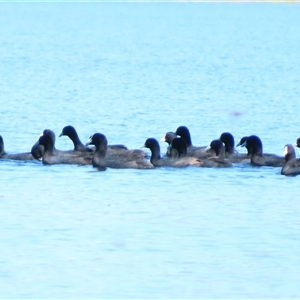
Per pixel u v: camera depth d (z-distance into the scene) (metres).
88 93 74.56
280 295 26.86
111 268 28.61
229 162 42.00
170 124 56.72
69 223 32.84
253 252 30.06
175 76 92.31
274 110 64.19
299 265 28.95
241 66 107.38
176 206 35.06
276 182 39.00
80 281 27.58
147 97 72.12
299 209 34.88
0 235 31.47
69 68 101.00
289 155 40.72
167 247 30.42
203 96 73.50
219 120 58.72
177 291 27.06
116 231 31.95
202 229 32.31
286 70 101.88
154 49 138.12
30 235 31.47
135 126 55.72
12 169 41.06
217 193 37.06
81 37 168.12
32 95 72.50
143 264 28.95
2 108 63.78
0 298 26.41
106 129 54.53
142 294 26.80
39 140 42.69
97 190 37.31
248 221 33.28
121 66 105.00
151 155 42.22
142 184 38.44
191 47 143.75
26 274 28.06
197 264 29.02
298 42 159.75
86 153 42.84
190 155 43.25
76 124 56.53
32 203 35.31
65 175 40.00
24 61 110.19
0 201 35.59
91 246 30.44
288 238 31.42
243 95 74.62
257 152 42.47
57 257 29.47
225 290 27.03
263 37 176.00
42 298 26.48
